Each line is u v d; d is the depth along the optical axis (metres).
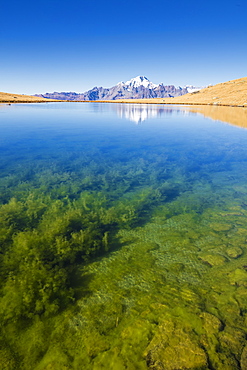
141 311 5.00
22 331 4.48
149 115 51.72
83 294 5.50
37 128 32.38
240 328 4.53
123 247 7.62
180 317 4.78
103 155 20.16
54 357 4.02
